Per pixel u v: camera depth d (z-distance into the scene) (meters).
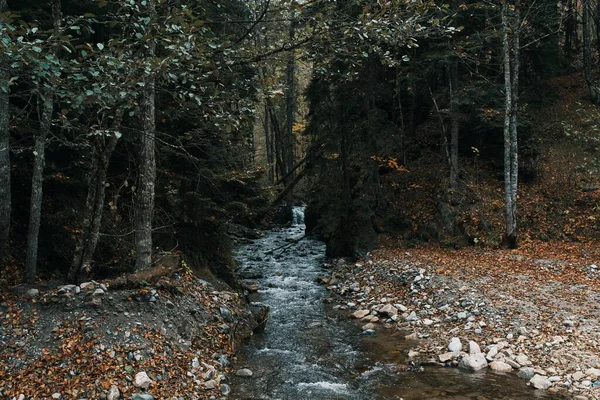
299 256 22.12
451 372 8.66
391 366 9.07
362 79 19.53
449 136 23.17
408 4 7.68
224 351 9.01
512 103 17.80
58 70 4.83
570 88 26.55
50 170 9.80
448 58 19.36
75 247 9.48
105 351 6.97
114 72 5.16
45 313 7.44
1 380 6.13
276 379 8.34
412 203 21.30
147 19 5.74
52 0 7.92
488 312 11.12
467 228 19.08
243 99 7.50
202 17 10.48
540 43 21.31
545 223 18.67
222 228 13.43
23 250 9.17
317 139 21.58
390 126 21.09
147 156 9.45
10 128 8.79
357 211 20.95
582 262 14.70
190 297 9.82
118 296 8.23
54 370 6.45
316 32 8.02
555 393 7.53
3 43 4.14
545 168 21.03
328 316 12.90
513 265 14.98
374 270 16.86
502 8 17.30
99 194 8.67
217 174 11.88
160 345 7.67
